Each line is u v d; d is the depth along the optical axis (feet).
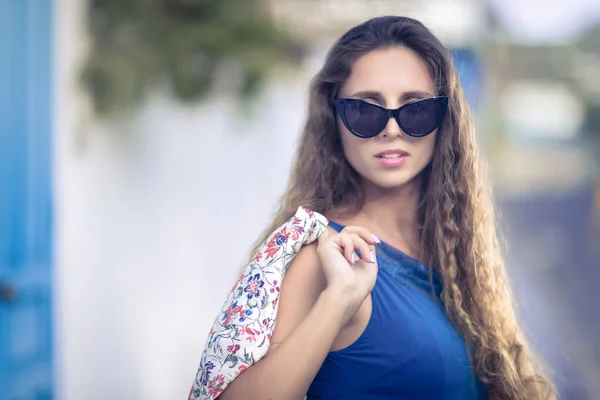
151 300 18.94
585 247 37.24
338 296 6.21
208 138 21.33
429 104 6.92
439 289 7.23
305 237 6.56
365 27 7.16
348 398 6.59
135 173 18.31
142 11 18.58
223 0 20.31
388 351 6.59
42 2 14.37
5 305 13.05
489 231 7.76
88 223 16.07
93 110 16.40
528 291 28.19
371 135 6.86
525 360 7.76
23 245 13.64
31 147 13.97
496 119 51.01
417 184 7.52
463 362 6.92
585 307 26.48
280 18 23.45
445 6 32.07
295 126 24.06
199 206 21.08
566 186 53.31
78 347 15.65
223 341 6.23
